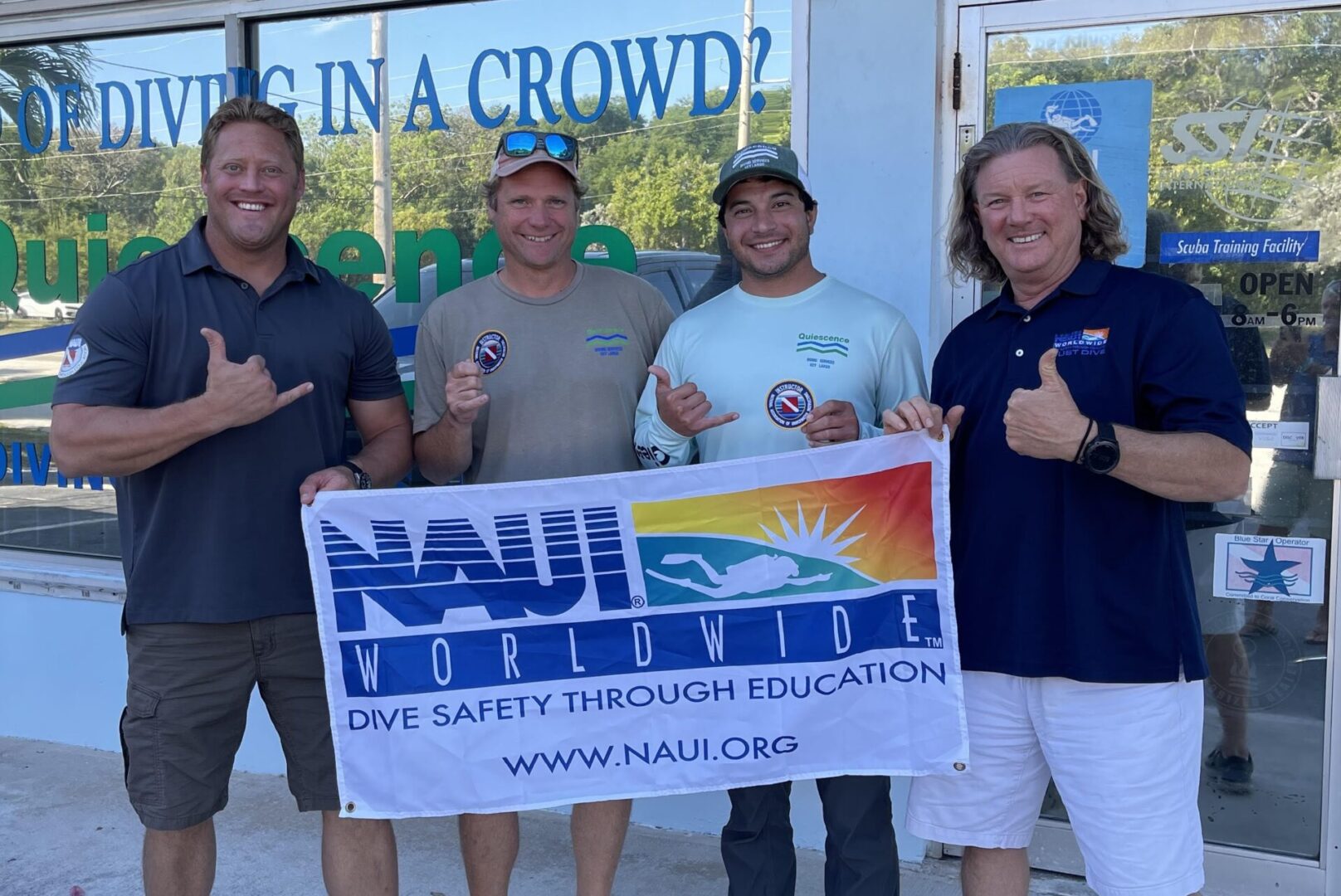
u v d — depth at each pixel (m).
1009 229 2.19
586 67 3.55
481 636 2.53
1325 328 2.97
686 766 2.52
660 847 3.46
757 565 2.47
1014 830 2.35
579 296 2.77
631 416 2.80
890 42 3.15
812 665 2.46
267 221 2.45
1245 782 3.12
